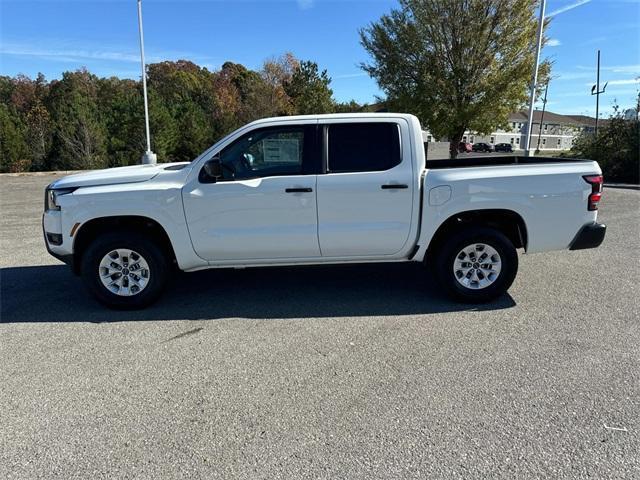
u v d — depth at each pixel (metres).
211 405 3.00
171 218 4.52
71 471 2.42
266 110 41.25
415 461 2.44
